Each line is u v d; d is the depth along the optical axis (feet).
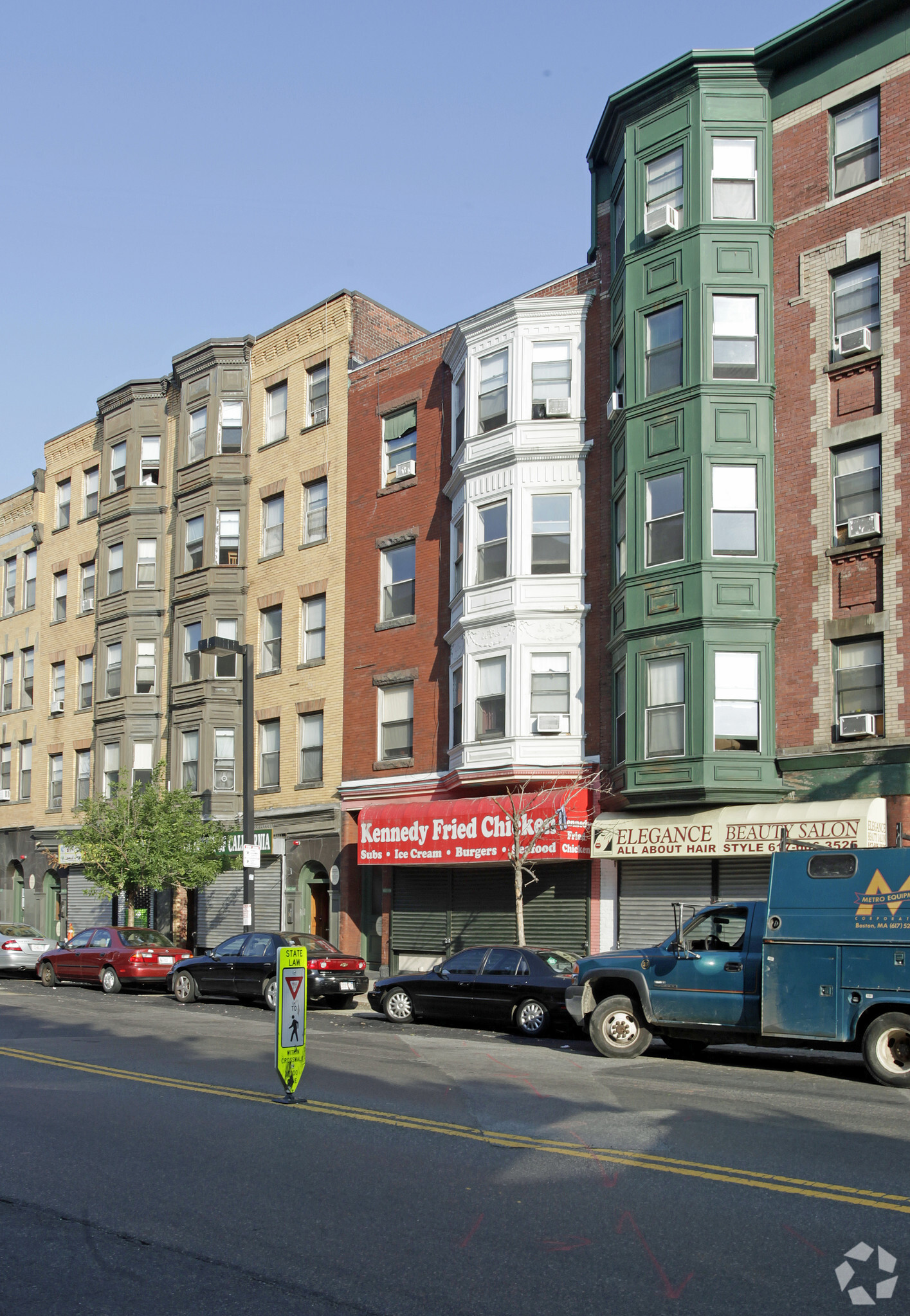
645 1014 49.49
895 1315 18.70
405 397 101.60
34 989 87.86
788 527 73.31
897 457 69.05
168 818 103.45
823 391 72.84
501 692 85.92
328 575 106.52
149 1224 24.00
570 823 78.07
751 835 69.36
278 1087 40.55
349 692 102.58
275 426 115.34
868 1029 43.21
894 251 70.64
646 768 73.92
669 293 77.30
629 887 78.84
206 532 116.88
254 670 112.78
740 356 75.51
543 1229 23.27
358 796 99.76
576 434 86.38
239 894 111.04
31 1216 24.63
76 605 138.51
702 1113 35.24
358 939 98.73
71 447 142.00
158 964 86.99
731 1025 47.16
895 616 67.87
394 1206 25.00
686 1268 20.90
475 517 89.61
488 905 88.58
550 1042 57.52
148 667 124.47
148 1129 33.32
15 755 147.64
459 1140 31.40
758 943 47.47
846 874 44.80
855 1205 24.54
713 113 77.51
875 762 67.51
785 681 71.97
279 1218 24.23
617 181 84.53
